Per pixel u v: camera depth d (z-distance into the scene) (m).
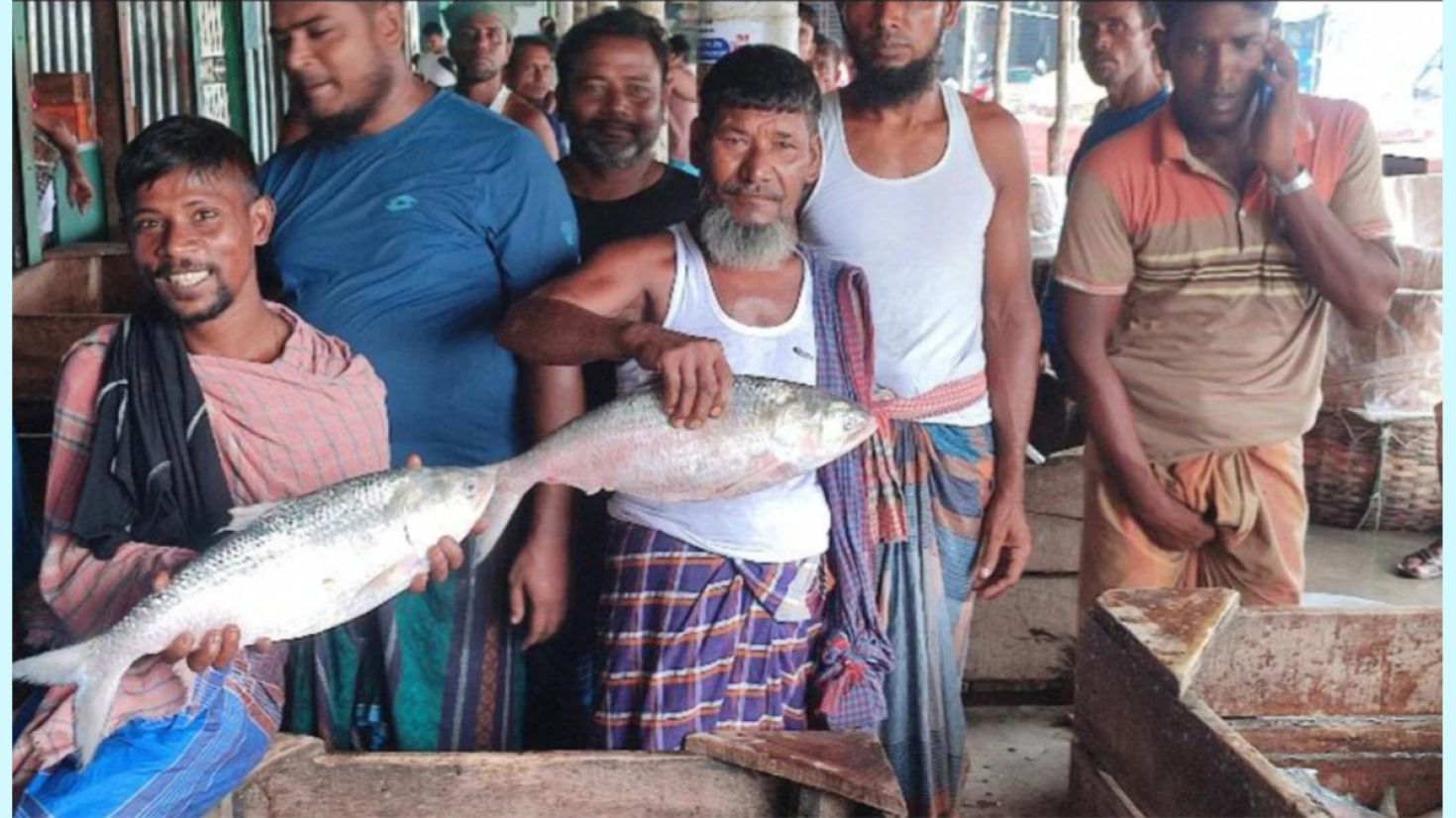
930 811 2.26
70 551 1.97
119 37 3.35
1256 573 2.62
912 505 2.22
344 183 2.18
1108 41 2.55
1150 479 2.65
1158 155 2.55
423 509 1.85
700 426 1.87
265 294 2.21
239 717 1.81
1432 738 2.13
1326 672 2.14
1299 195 2.50
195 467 2.00
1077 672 2.20
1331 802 1.92
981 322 2.30
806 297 1.99
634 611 1.98
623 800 1.84
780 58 1.93
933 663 2.24
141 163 1.96
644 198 2.48
